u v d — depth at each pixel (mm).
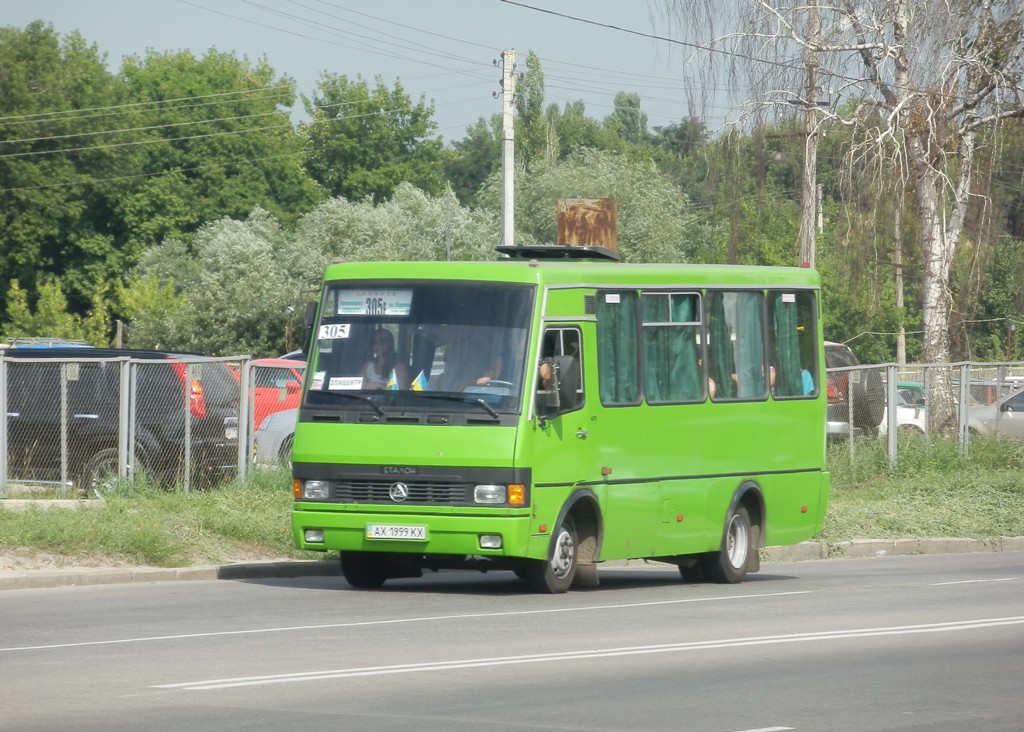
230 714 23438
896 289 127750
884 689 27078
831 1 87688
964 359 95062
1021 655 31469
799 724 23641
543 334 41906
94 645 30797
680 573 52938
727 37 87875
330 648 30688
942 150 86938
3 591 41688
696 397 47844
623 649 31344
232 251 190375
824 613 38875
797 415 52344
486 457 40531
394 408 41406
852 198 87812
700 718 23969
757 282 51031
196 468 57375
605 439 44031
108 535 46344
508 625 35125
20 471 57250
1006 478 75812
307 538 41969
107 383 57375
